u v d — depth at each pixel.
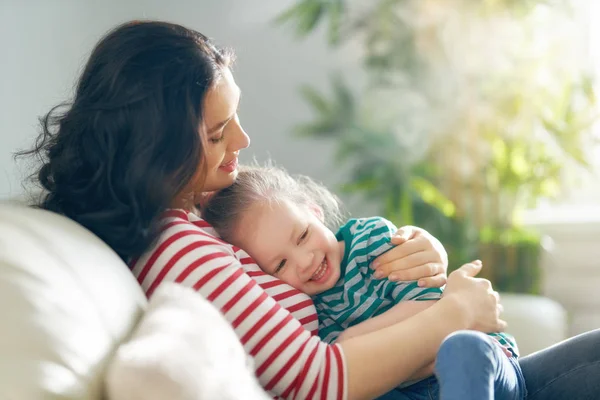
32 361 0.82
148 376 0.83
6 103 2.76
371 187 3.34
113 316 0.99
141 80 1.21
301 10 3.49
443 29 3.34
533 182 3.30
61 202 1.24
